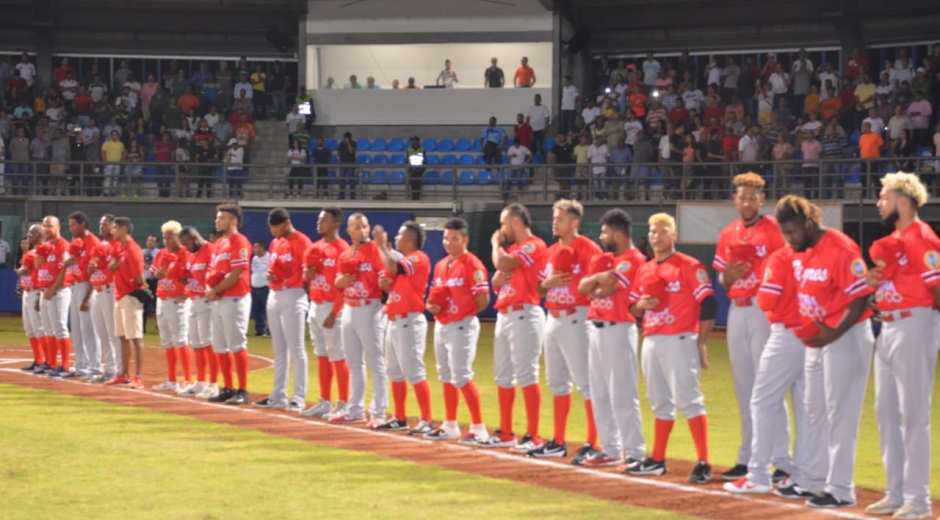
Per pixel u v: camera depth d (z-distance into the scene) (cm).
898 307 715
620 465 872
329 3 3130
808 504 740
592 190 2588
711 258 2358
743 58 3098
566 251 895
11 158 2812
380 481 812
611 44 3159
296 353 1168
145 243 2686
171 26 3241
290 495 764
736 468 829
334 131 3122
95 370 1416
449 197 2834
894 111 2573
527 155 2772
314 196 2739
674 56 3148
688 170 2575
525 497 761
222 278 1202
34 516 704
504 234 958
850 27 2881
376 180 2686
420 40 3109
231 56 3291
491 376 1530
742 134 2616
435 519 697
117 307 1334
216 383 1269
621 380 859
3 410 1139
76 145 2853
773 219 821
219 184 2794
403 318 1030
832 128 2472
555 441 927
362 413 1109
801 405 798
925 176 2386
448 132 3070
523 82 3047
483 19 3070
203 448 938
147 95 3038
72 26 3209
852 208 2366
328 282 1112
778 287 759
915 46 2888
